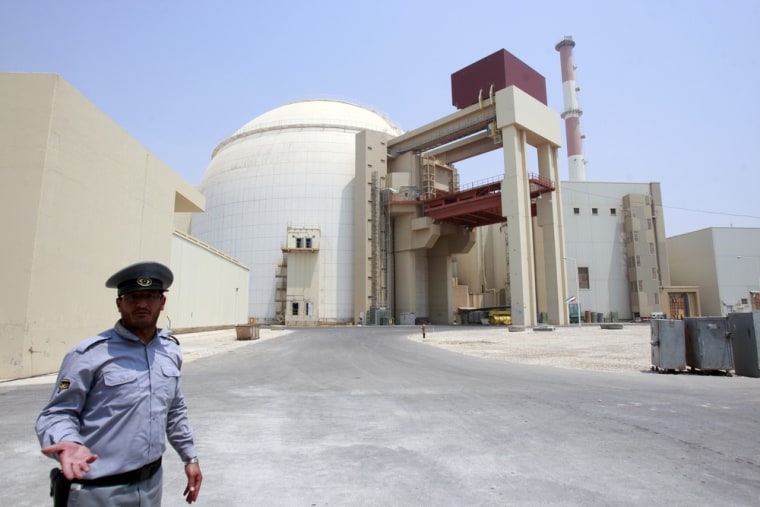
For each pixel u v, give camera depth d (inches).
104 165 805.2
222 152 3191.4
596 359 774.5
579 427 315.0
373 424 326.3
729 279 2785.4
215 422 334.0
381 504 189.3
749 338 564.4
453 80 2333.9
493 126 2148.1
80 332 721.6
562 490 203.3
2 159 625.6
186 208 1390.3
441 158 2728.8
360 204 2593.5
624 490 202.8
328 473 227.5
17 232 616.4
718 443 276.7
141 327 112.3
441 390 466.9
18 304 604.1
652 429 309.4
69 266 695.7
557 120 2274.9
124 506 102.0
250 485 211.6
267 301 2657.5
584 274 2635.3
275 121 3056.1
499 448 268.2
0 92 638.5
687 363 608.4
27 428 319.3
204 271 1614.2
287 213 2726.4
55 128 660.1
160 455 110.8
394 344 1128.8
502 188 2039.9
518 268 1940.2
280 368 663.1
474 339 1299.2
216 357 830.5
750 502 189.3
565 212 2674.7
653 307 2583.7
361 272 2532.0
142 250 971.9
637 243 2645.2
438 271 2736.2
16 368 592.1
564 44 3828.7
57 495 99.7
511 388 477.4
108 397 103.8
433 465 238.8
